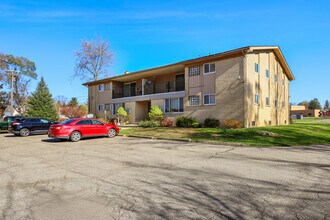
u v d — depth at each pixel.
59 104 52.72
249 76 18.69
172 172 6.50
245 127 17.78
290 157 8.35
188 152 9.59
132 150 10.35
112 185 5.47
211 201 4.41
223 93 19.42
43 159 8.73
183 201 4.43
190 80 22.14
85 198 4.68
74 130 14.27
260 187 5.16
